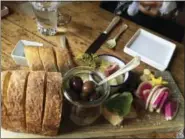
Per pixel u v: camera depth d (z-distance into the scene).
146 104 0.76
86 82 0.67
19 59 0.82
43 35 0.95
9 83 0.66
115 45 0.95
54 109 0.65
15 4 1.06
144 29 1.05
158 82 0.80
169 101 0.78
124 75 0.80
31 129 0.67
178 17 1.32
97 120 0.73
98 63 0.84
